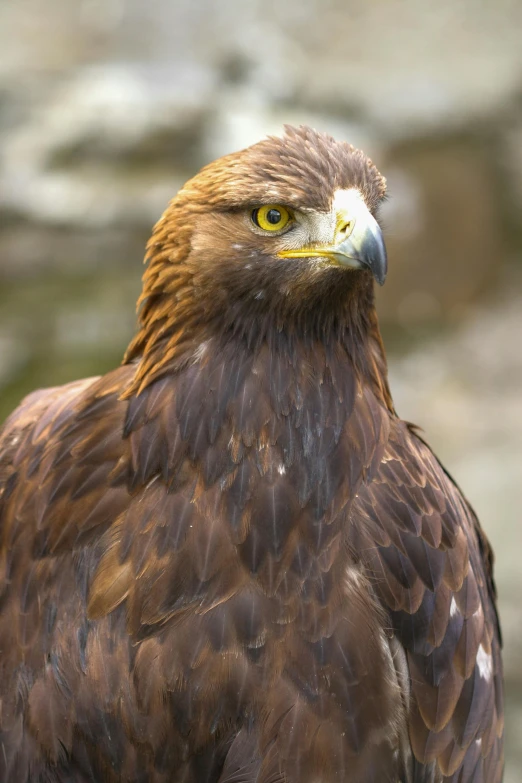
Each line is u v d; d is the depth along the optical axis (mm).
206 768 7312
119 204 20406
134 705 7262
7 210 20391
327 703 7285
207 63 22734
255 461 7422
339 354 7727
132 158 21000
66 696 7355
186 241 7621
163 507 7414
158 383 7652
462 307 22156
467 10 24594
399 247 21016
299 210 7418
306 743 7223
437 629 7723
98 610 7379
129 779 7375
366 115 22078
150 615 7285
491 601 8992
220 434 7441
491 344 21531
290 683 7258
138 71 22469
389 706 7488
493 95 22469
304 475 7449
